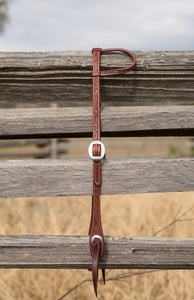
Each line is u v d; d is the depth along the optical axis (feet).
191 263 4.29
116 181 4.23
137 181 4.24
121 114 4.20
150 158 4.39
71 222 10.42
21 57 4.19
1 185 4.24
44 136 4.46
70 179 4.24
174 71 4.20
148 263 4.31
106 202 10.55
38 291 8.10
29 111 4.30
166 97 4.38
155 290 8.16
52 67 4.19
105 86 4.30
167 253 4.30
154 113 4.18
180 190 4.25
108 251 4.29
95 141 4.09
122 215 10.53
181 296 7.70
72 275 8.45
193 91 4.33
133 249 4.28
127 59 4.21
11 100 4.41
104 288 8.04
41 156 30.55
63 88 4.33
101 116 4.20
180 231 8.09
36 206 12.25
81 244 4.29
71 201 11.60
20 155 30.96
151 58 4.18
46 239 4.32
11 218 10.94
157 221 9.42
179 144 23.13
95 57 4.14
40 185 4.25
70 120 4.24
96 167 4.11
